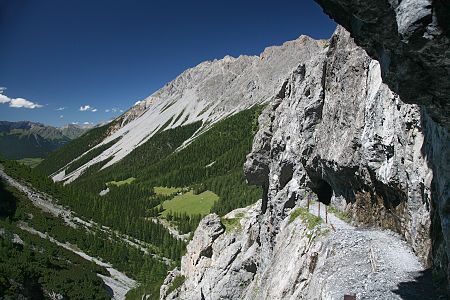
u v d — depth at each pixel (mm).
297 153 38906
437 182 18359
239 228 58281
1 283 80312
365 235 25844
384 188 26531
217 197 190500
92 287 101625
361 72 30203
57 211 166750
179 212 185625
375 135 26438
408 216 23938
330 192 38219
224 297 52438
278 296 27531
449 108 13984
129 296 105500
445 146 16594
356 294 19422
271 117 48000
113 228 172875
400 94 14570
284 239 33500
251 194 156750
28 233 124625
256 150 48594
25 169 191750
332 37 34438
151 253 151500
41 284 91125
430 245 21109
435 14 11094
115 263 136125
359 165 29016
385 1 12352
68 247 138250
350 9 13219
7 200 155125
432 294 18656
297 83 41844
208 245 58625
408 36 11703
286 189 40406
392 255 22875
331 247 25234
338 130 32031
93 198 199375
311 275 25719
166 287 68000
